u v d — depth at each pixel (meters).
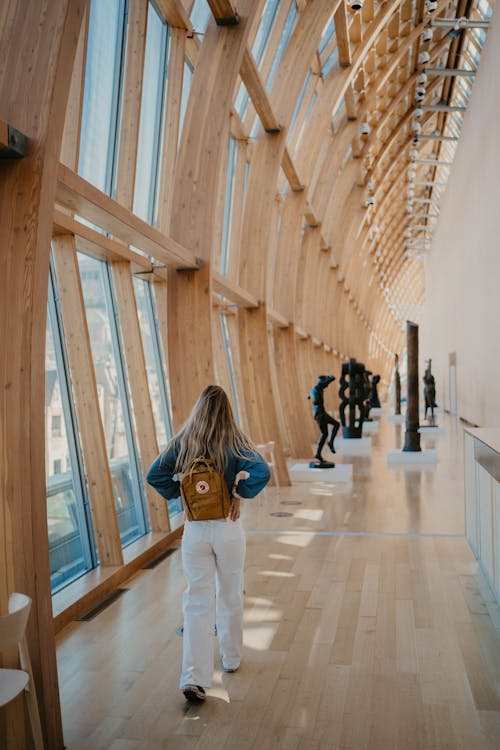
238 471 3.51
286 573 5.81
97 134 6.71
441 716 3.24
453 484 10.69
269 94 10.56
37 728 2.78
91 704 3.44
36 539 3.07
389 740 3.02
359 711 3.30
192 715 3.29
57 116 3.25
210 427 3.52
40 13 3.25
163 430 8.78
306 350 17.45
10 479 3.06
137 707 3.39
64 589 5.09
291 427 14.55
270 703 3.40
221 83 7.53
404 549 6.60
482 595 5.11
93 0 6.28
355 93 16.14
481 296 17.83
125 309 7.21
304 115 13.70
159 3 7.26
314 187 16.84
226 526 3.49
